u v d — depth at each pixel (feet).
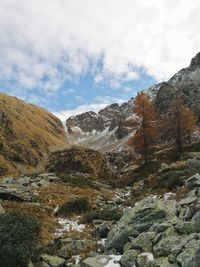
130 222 61.26
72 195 111.55
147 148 188.65
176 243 49.08
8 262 48.88
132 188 138.62
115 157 329.52
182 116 200.95
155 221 60.29
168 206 65.98
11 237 52.80
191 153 166.20
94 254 57.41
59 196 108.78
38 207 92.73
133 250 52.60
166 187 103.09
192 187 81.87
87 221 82.33
